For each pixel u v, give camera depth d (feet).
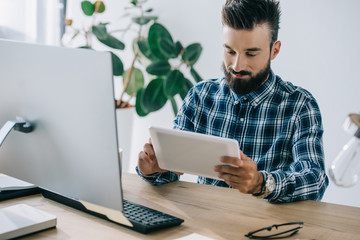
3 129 3.33
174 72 9.75
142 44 10.00
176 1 9.68
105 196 3.01
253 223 3.48
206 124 5.81
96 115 2.87
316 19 8.34
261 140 5.46
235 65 4.99
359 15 7.98
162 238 3.07
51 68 3.04
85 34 10.69
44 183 3.40
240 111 5.55
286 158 5.35
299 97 5.39
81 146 3.02
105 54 2.73
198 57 9.56
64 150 3.14
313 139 4.97
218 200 4.07
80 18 10.77
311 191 4.20
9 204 3.68
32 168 3.45
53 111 3.10
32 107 3.24
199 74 9.62
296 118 5.31
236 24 4.75
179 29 9.73
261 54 4.93
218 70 9.38
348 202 8.34
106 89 2.78
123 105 10.32
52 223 3.16
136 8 10.14
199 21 9.48
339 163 2.66
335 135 8.39
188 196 4.17
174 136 3.74
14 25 10.37
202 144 3.64
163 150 3.98
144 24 9.89
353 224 3.54
